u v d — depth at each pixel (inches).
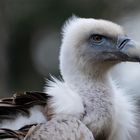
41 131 410.3
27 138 407.8
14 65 1099.9
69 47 470.9
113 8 1069.8
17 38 1099.9
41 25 1096.8
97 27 473.1
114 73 654.5
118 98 460.1
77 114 439.2
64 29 481.1
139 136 566.6
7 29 1061.1
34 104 435.2
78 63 468.8
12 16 1075.9
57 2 1074.7
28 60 1114.7
